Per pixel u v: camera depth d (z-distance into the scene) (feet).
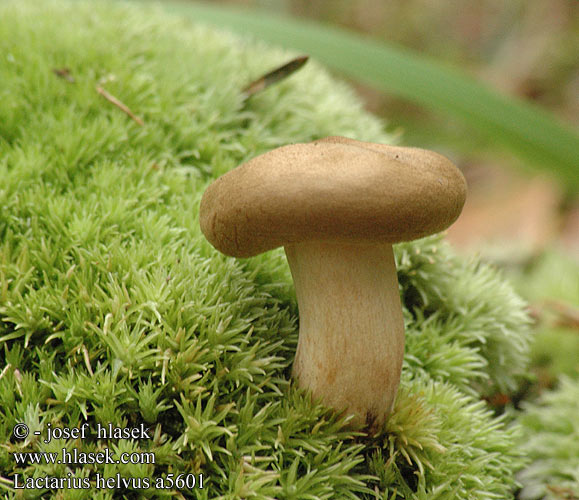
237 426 0.58
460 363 0.70
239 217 0.53
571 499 0.70
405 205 0.52
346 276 0.57
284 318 0.64
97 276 0.62
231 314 0.61
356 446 0.59
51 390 0.59
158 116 0.75
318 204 0.52
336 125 0.81
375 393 0.58
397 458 0.62
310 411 0.58
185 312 0.60
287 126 0.79
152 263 0.63
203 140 0.75
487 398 0.77
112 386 0.58
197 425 0.56
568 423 0.76
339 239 0.53
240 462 0.57
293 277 0.59
